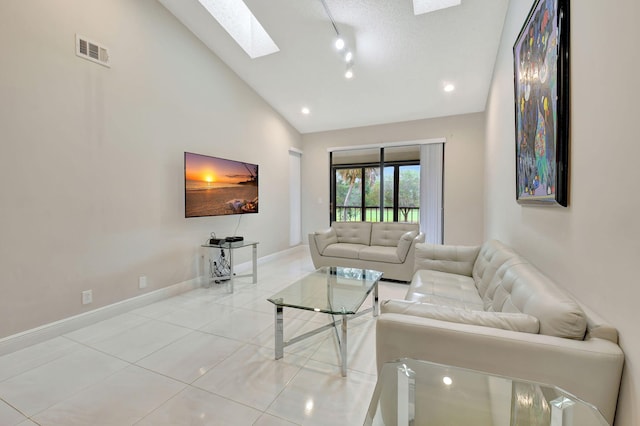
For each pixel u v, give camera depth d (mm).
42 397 1592
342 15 2961
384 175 5434
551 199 1504
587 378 1001
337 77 4043
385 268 3797
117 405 1535
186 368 1871
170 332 2367
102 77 2553
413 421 1109
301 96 4617
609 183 1042
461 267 2834
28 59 2094
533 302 1296
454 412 1100
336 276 2885
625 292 953
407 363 1192
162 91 3096
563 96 1360
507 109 2672
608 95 1043
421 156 4988
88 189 2469
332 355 2039
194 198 3346
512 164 2488
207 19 3250
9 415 1461
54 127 2244
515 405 1051
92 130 2486
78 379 1750
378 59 3547
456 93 4152
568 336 1089
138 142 2865
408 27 3031
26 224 2104
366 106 4730
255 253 3734
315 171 5902
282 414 1477
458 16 2832
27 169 2100
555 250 1534
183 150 3340
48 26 2201
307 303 2057
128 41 2758
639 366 882
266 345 2168
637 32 885
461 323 1251
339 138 5656
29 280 2121
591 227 1167
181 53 3303
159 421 1427
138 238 2877
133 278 2832
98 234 2545
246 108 4352
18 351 2051
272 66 3928
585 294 1219
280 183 5270
